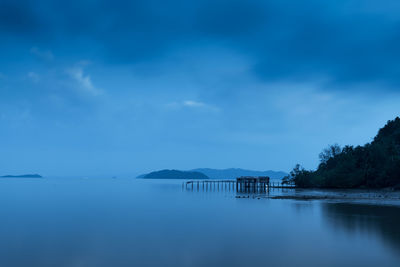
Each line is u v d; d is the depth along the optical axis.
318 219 39.41
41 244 27.12
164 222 39.47
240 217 43.50
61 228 35.34
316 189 122.25
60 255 23.56
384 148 113.75
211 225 36.66
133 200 78.94
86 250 24.95
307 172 134.00
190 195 102.00
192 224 37.62
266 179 125.25
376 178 104.38
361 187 109.44
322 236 29.08
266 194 102.94
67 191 131.12
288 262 21.22
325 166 147.00
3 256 23.30
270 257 22.47
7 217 44.88
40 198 86.94
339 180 113.31
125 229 34.41
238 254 23.41
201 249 24.92
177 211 52.09
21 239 29.25
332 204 58.81
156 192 124.31
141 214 47.91
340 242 26.31
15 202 72.81
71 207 60.03
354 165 115.25
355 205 55.78
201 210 53.44
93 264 21.28
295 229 33.09
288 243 26.58
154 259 22.33
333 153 149.25
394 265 20.08
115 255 23.41
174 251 24.45
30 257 23.03
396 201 61.66
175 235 30.78
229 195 99.44
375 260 21.12
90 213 49.66
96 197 92.00
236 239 28.64
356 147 125.00
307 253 23.23
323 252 23.39
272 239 28.38
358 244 25.45
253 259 22.08
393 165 100.19
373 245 25.05
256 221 39.44
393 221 36.53
